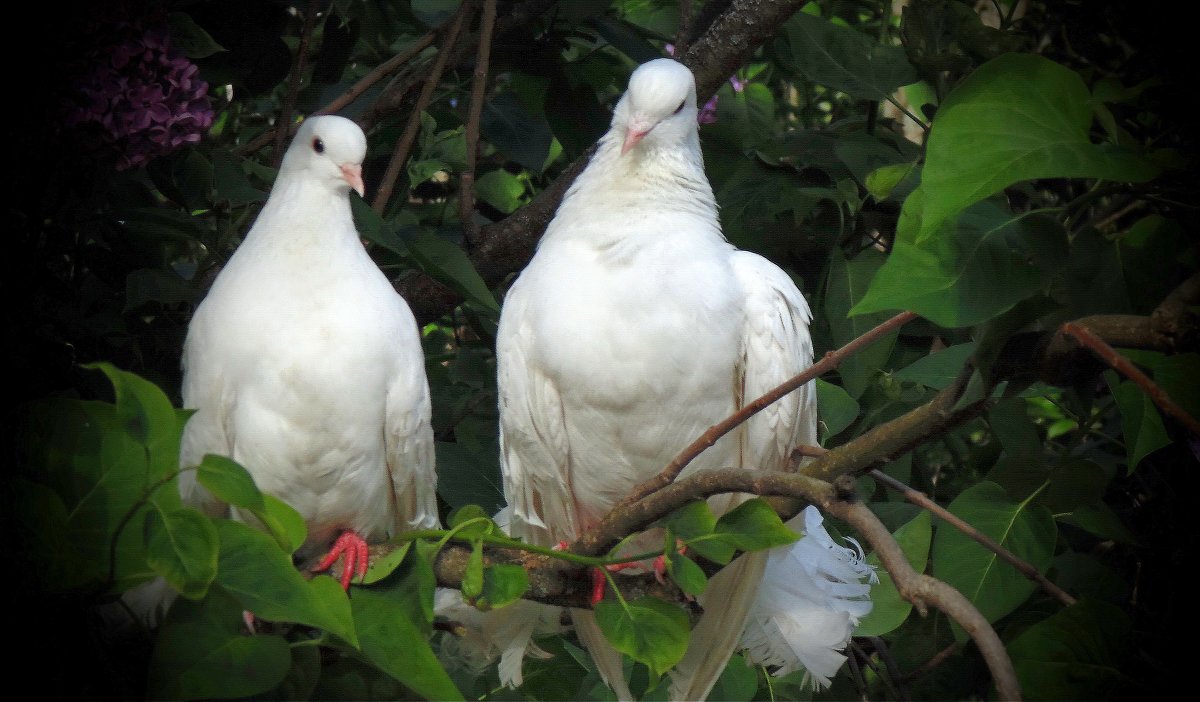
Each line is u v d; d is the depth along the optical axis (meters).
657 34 9.77
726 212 8.43
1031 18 9.91
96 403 4.27
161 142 6.27
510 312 6.70
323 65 9.27
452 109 9.18
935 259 4.18
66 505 4.22
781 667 7.29
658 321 6.31
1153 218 4.55
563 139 9.13
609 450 6.67
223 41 8.16
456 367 8.48
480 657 6.66
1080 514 6.61
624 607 4.92
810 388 6.93
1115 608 4.46
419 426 6.48
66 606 4.35
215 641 4.33
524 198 10.21
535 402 6.64
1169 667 4.84
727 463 6.86
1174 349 3.93
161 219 6.87
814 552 6.88
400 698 5.29
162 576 4.16
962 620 3.79
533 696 7.17
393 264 8.23
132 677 4.84
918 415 4.70
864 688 7.24
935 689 7.37
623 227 6.51
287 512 4.50
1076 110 3.97
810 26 8.52
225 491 4.16
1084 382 4.49
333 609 4.49
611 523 5.20
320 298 6.14
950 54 8.40
